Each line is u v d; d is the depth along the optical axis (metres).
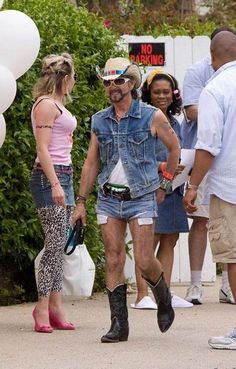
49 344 19.67
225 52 19.53
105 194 19.73
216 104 18.83
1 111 21.11
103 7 45.75
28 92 24.42
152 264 19.70
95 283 27.06
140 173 19.59
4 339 20.22
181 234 28.75
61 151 21.08
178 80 28.86
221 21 48.12
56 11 26.30
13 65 21.06
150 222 19.55
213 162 19.05
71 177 21.38
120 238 19.83
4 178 24.27
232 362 17.92
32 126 22.47
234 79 19.14
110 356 18.45
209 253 29.12
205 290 28.05
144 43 28.58
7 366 17.62
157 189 19.78
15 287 25.44
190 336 20.53
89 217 26.08
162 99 24.25
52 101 20.89
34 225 24.75
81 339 20.23
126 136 19.64
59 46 25.64
